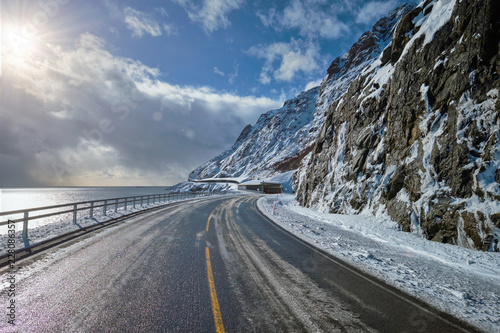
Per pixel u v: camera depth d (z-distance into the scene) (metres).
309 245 8.29
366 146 18.62
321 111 169.75
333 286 4.68
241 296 4.00
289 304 3.81
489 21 10.12
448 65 12.23
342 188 20.20
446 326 3.44
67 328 2.91
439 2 15.62
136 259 5.69
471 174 9.62
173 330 2.97
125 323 3.07
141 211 15.48
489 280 5.71
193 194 38.75
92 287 4.08
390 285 4.91
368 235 10.91
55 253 5.86
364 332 3.14
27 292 3.78
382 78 19.23
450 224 9.65
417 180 12.20
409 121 14.23
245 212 18.41
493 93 9.71
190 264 5.50
